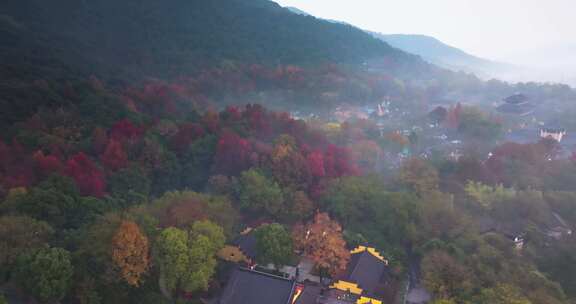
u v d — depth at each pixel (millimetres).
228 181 137875
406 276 108875
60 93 177750
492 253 108562
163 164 143625
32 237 83438
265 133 183375
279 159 145625
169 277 87562
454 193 153625
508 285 93438
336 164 157875
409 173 157125
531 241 127000
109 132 156250
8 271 77938
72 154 135875
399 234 123562
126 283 84312
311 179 145375
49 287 74562
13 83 169375
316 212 135125
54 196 100438
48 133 144000
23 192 99688
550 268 115000
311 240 104562
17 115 152750
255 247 103688
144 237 84688
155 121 175125
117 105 177000
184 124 168125
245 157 149375
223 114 191875
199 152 153625
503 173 167500
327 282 101875
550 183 164500
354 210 130625
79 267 81000
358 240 115188
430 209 128750
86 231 90188
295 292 88312
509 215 138750
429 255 106562
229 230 109812
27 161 119750
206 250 90875
